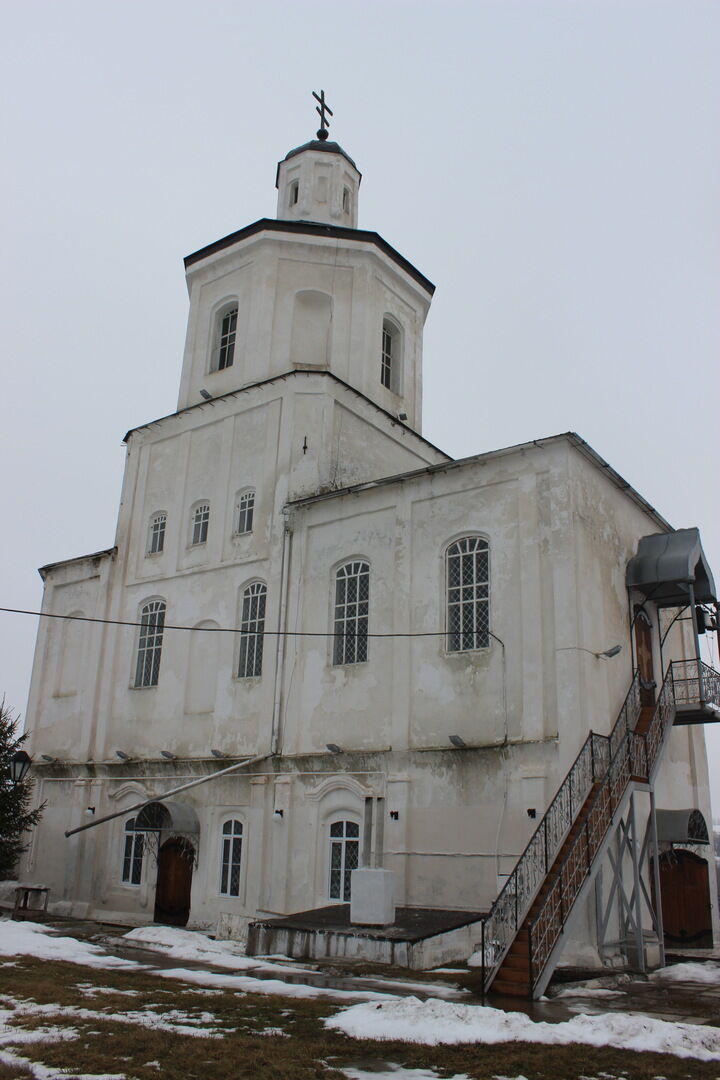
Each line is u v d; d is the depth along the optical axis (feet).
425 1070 26.68
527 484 60.49
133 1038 28.73
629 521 67.41
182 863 71.20
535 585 57.93
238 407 82.69
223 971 44.96
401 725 61.36
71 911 76.48
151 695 79.82
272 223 87.51
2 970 42.83
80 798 81.00
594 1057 28.43
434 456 90.89
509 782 55.16
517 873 44.04
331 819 63.41
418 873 57.36
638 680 61.31
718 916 69.87
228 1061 26.35
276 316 85.51
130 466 91.09
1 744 77.00
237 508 79.56
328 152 96.07
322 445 76.79
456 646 61.26
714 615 66.80
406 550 65.72
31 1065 25.32
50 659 92.22
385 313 90.43
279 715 68.59
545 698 55.26
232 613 75.72
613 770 51.37
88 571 90.58
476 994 39.86
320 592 70.23
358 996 38.37
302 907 62.34
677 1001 40.60
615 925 52.19
